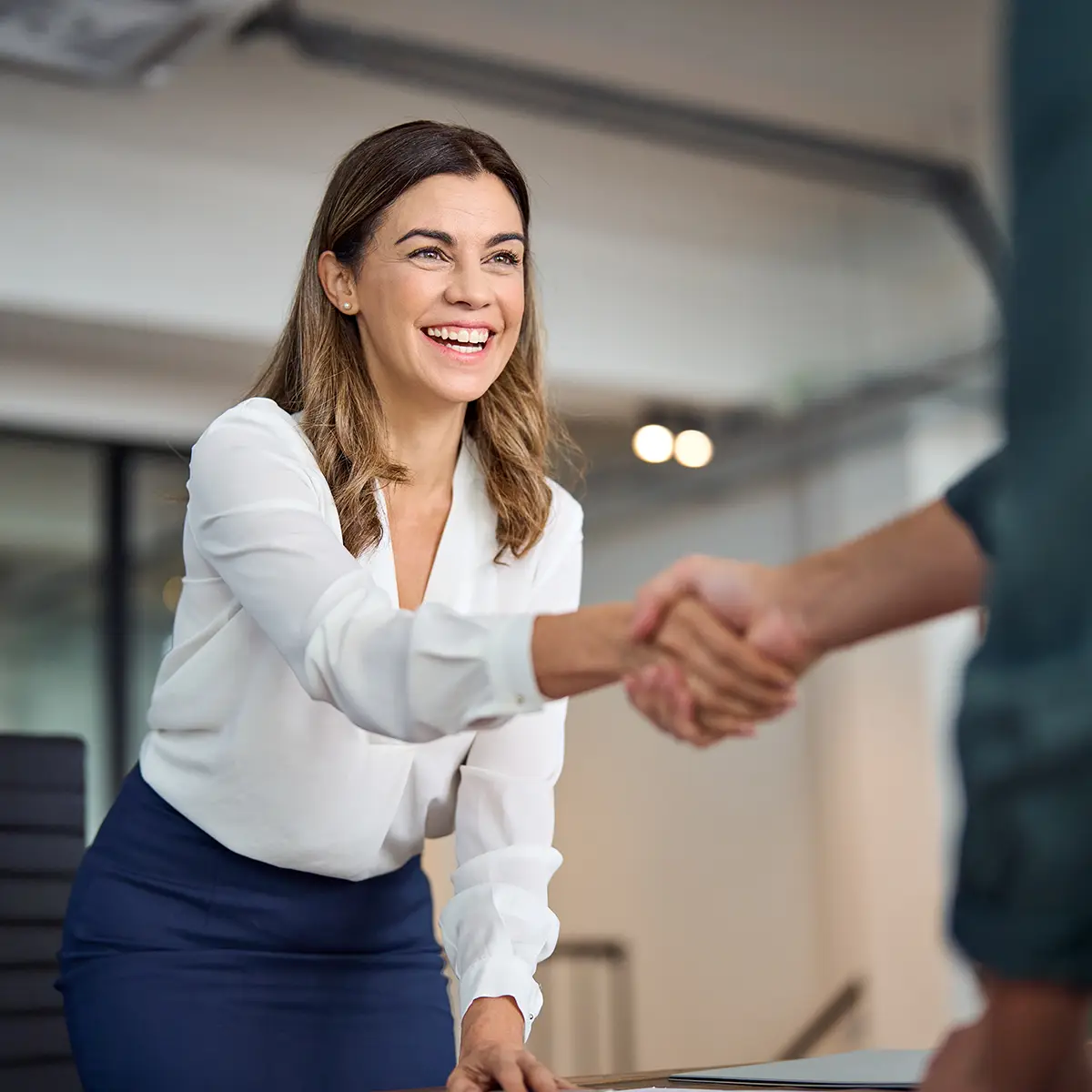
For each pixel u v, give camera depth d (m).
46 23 3.94
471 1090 1.13
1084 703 0.53
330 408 1.61
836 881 6.50
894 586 0.77
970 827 0.57
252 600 1.32
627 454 6.98
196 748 1.57
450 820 1.70
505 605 1.73
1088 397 0.54
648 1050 7.14
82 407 5.91
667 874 7.20
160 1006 1.51
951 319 6.08
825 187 5.91
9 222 5.16
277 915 1.55
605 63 5.00
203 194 5.46
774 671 0.86
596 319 6.11
